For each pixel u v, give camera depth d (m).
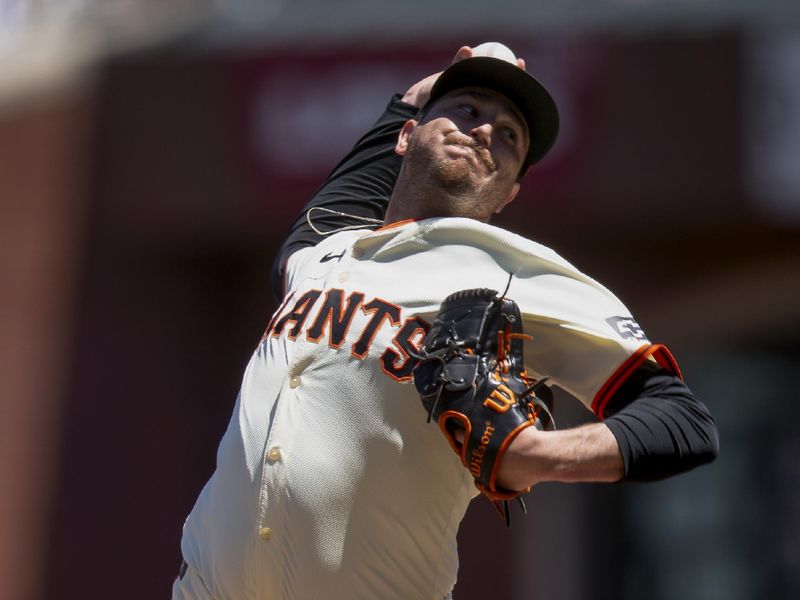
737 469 37.97
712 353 38.50
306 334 9.12
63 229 37.44
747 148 32.31
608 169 32.84
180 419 37.81
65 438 37.38
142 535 37.16
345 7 34.47
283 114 34.47
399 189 9.77
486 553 35.59
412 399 8.66
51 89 37.81
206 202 34.94
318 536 8.70
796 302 36.81
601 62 33.00
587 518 37.22
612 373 8.60
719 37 32.62
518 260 8.93
